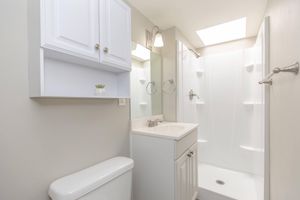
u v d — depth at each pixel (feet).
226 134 8.02
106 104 4.20
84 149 3.59
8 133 2.46
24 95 2.62
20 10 2.58
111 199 3.29
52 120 3.01
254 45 7.49
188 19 6.22
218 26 7.07
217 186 6.15
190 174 5.15
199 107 8.68
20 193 2.58
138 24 5.60
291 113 2.90
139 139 4.80
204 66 8.63
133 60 5.37
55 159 3.04
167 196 4.25
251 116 7.33
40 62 2.46
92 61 3.25
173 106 6.66
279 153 3.64
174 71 6.66
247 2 5.16
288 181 3.08
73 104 3.39
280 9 3.57
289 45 3.00
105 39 3.43
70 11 2.76
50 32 2.49
